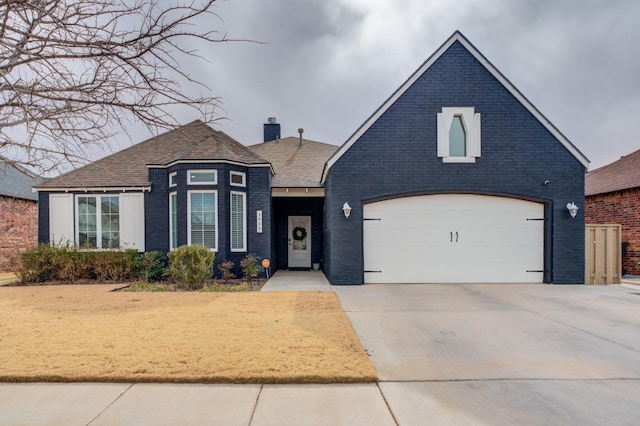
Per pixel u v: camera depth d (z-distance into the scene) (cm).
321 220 1513
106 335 535
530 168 1074
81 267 1156
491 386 383
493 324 629
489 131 1077
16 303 787
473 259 1083
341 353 461
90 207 1293
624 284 1066
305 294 893
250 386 378
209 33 312
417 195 1077
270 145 1859
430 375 410
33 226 1748
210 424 306
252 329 568
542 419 317
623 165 1650
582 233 1067
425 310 734
